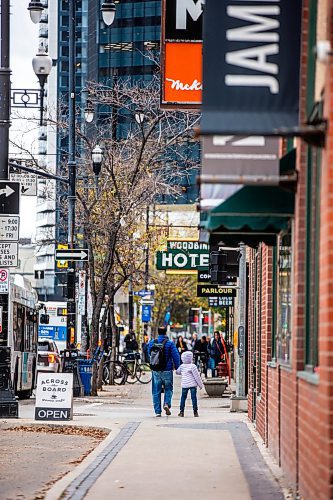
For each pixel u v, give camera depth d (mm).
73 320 69188
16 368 65688
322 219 19719
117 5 185250
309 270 23750
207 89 21297
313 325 23047
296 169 24656
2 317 46500
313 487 21062
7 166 45250
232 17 21609
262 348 37844
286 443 27297
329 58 17828
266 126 20922
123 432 40594
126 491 25297
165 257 81000
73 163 67000
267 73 21453
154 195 83438
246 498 24094
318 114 21297
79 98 124312
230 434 39500
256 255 43594
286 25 21641
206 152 22781
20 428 43281
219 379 73188
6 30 45188
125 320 181875
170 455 32625
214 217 25031
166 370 50969
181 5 42594
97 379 78500
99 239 79312
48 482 28031
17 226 44500
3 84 45281
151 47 139625
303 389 23203
